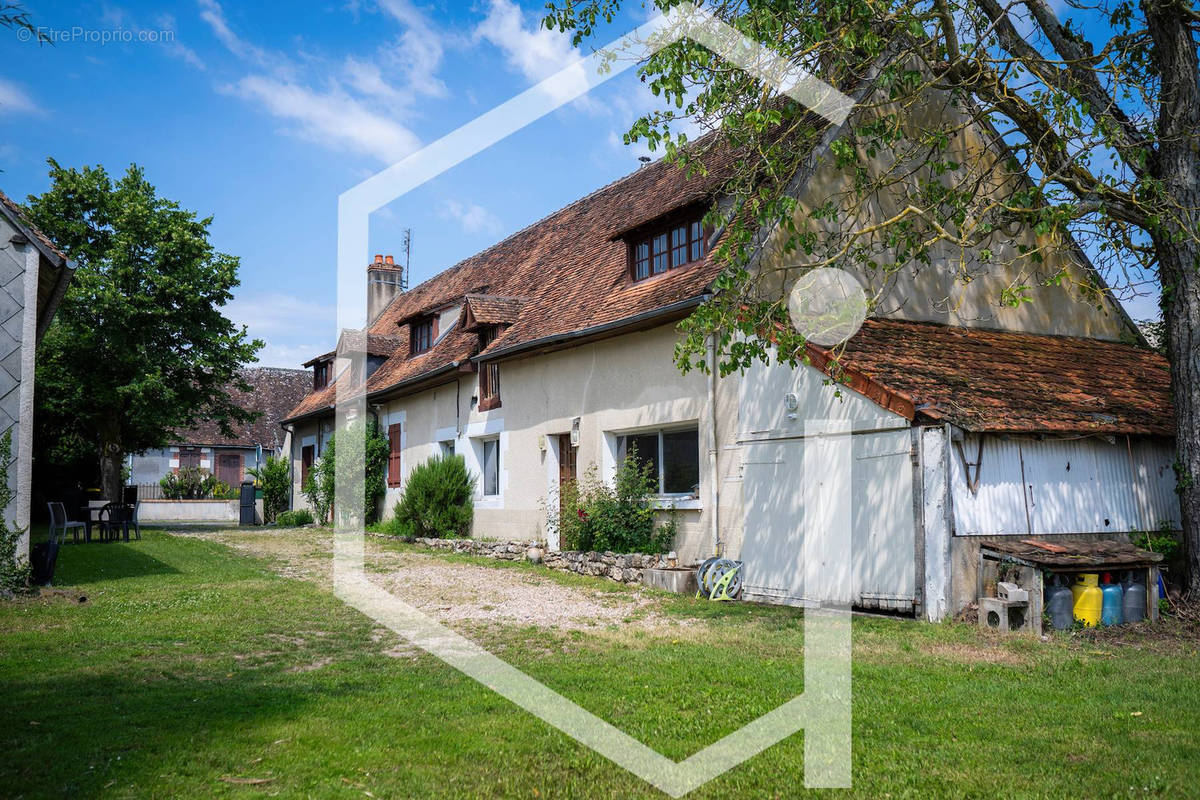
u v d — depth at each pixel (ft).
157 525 81.66
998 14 31.32
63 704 17.42
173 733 15.61
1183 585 30.19
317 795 13.01
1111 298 47.34
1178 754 15.37
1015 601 26.76
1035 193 28.91
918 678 20.54
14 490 32.30
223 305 78.23
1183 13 29.53
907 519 29.25
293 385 134.92
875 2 27.30
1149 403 35.24
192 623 26.40
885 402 30.09
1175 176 29.91
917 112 40.27
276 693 18.45
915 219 37.11
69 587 34.06
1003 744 15.85
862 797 13.37
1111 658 23.22
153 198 75.72
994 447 29.71
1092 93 30.76
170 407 74.28
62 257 34.37
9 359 32.58
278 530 69.36
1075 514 31.14
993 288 42.80
